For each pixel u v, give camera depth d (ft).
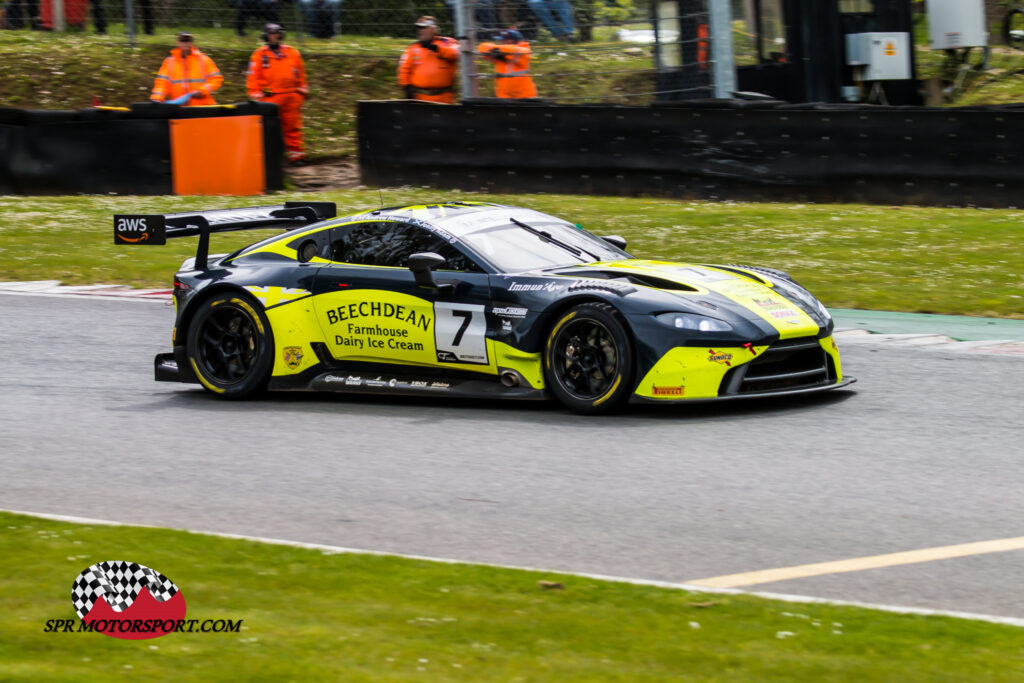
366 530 56.75
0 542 52.80
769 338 76.43
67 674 37.63
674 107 174.81
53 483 66.90
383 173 192.95
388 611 43.32
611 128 178.50
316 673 37.65
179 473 68.59
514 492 62.39
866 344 103.09
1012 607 44.96
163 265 152.35
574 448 71.00
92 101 242.78
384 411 84.58
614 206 170.81
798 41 203.10
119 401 90.38
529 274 81.87
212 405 89.20
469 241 84.53
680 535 54.65
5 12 278.05
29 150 193.77
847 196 167.94
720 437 72.54
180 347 93.04
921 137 162.91
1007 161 159.12
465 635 40.81
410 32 276.00
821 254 141.38
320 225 91.30
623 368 76.74
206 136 193.06
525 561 51.67
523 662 38.34
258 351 89.45
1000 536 53.21
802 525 55.62
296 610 43.60
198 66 204.74
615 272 82.02
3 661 38.99
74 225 171.94
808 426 74.95
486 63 205.26
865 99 210.18
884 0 208.54
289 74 210.79
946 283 127.75
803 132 168.45
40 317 124.06
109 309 128.36
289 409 86.74
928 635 40.37
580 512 58.59
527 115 182.39
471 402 86.12
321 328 87.86
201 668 38.19
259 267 91.40
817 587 47.47
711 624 41.68
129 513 60.75
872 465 65.77
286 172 211.82
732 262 138.92
